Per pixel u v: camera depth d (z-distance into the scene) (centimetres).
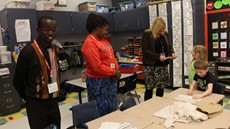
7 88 409
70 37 591
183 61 479
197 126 163
